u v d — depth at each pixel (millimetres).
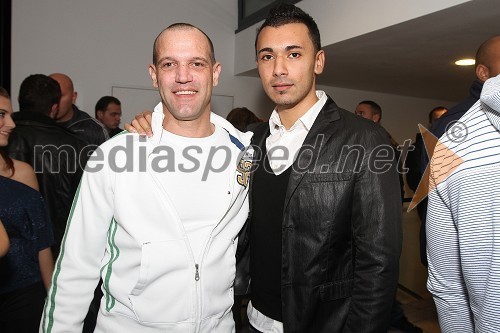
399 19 2555
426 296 3199
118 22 4316
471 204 746
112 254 1104
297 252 1152
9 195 1432
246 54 4551
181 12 4578
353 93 5605
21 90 2016
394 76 4562
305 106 1235
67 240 1108
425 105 6215
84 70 4203
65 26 4117
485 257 735
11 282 1432
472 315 890
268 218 1239
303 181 1156
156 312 1047
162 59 1078
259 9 4383
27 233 1467
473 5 2199
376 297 1067
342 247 1168
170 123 1143
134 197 1061
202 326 1086
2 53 3881
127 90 4375
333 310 1172
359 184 1109
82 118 2740
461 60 3688
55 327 1095
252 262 1316
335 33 3121
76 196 1118
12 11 3920
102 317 1107
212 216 1123
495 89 692
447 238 872
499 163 715
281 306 1209
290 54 1176
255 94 4953
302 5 3533
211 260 1104
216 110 4777
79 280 1100
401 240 1096
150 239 1046
